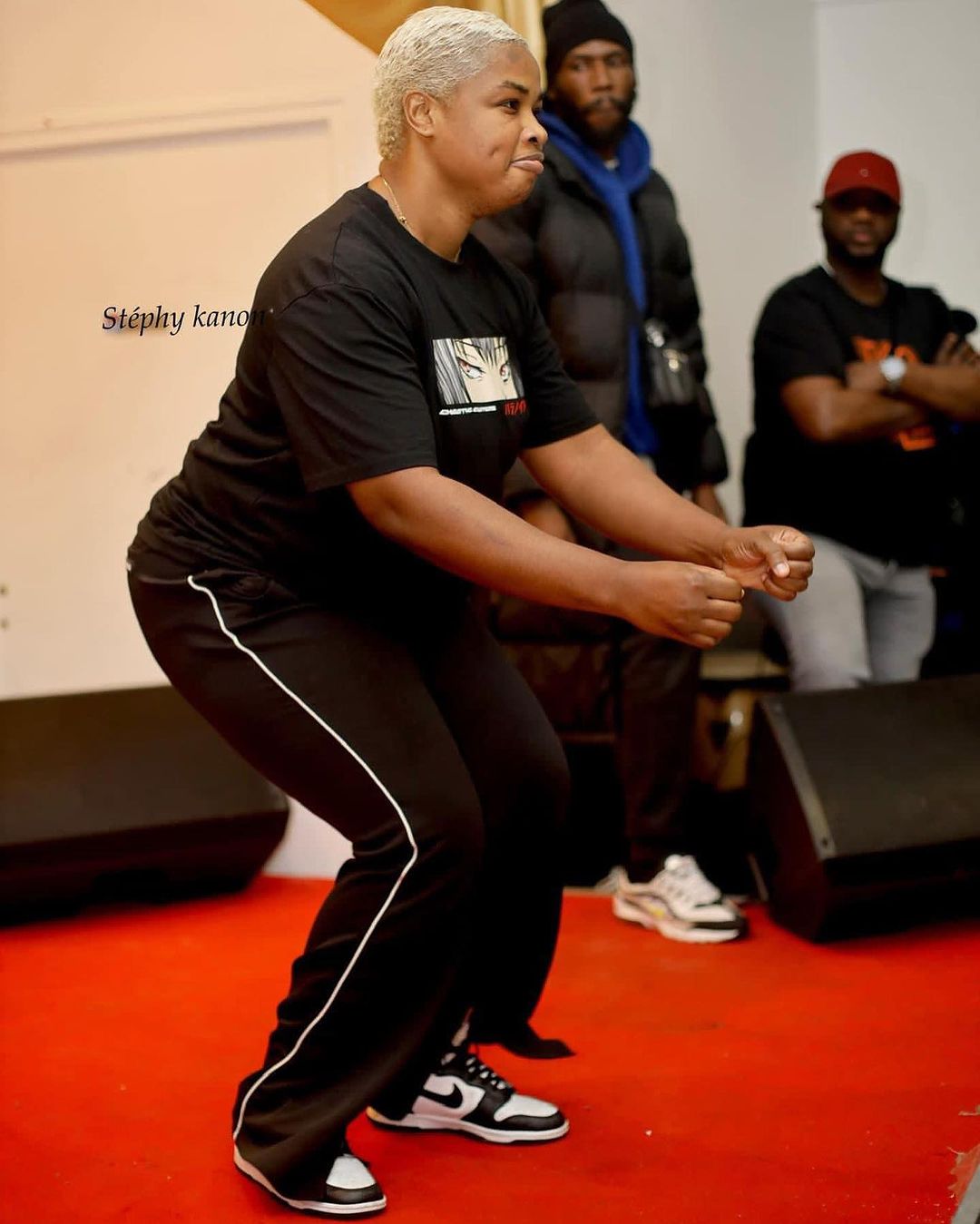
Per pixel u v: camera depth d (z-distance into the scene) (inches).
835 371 130.6
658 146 164.6
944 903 110.3
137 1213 68.2
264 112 112.5
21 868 115.9
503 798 70.9
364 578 68.1
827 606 126.2
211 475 67.8
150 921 119.2
